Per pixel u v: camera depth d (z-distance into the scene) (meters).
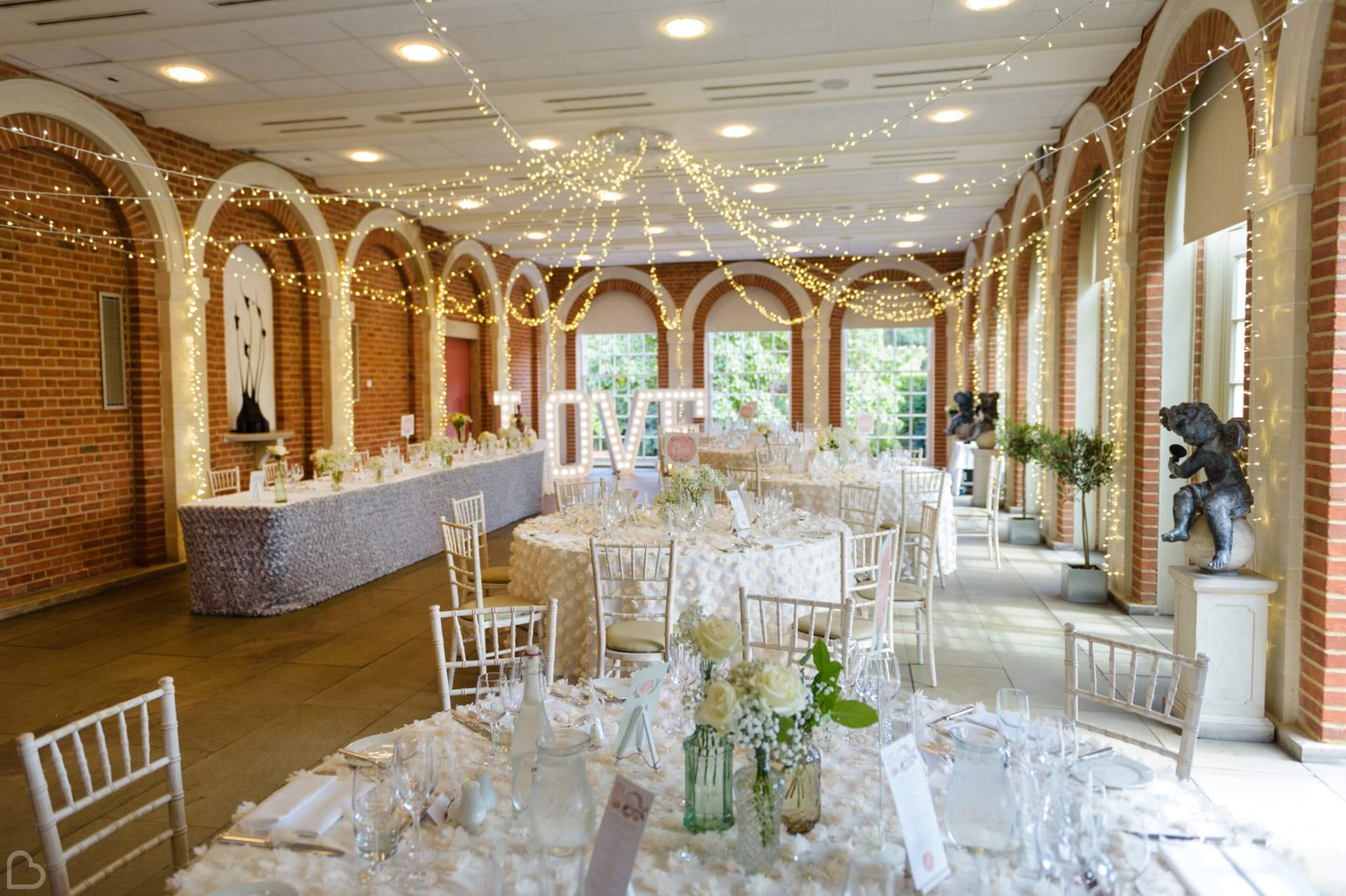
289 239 9.10
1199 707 2.45
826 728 2.40
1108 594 6.88
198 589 6.54
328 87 6.76
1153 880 1.73
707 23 5.59
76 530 7.24
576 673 4.69
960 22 5.65
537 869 1.50
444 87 6.75
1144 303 6.28
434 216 11.63
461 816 1.95
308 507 6.80
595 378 16.92
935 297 15.17
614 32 5.71
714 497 5.77
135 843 3.36
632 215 11.60
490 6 5.29
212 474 7.93
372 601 7.00
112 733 4.39
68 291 7.11
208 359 8.38
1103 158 6.93
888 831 1.93
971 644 5.81
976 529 10.12
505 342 14.88
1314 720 3.96
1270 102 4.20
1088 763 2.13
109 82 6.61
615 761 2.26
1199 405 4.34
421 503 8.55
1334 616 3.84
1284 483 4.09
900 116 7.53
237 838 1.92
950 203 11.02
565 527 5.38
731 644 2.14
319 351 9.87
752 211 11.48
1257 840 1.88
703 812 1.89
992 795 1.81
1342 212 3.73
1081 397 8.55
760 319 16.02
